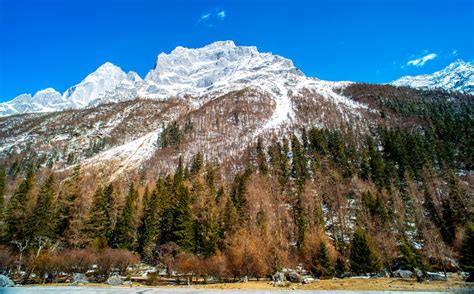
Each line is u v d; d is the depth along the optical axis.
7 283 44.12
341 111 180.75
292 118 172.25
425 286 41.41
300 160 107.62
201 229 73.62
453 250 63.66
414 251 62.16
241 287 43.56
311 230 70.94
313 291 38.19
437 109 165.88
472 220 69.19
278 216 77.25
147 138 178.62
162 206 80.69
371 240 63.25
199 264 56.53
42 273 53.34
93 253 61.97
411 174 96.19
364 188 91.62
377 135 135.88
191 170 112.75
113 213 81.19
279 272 53.47
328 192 91.44
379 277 54.25
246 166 116.31
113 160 147.50
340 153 109.69
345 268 61.22
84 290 40.12
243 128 165.00
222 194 85.50
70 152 168.50
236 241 63.16
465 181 92.06
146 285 48.00
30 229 68.56
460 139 116.69
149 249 73.44
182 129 172.38
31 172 83.12
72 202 79.12
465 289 38.09
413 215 79.19
